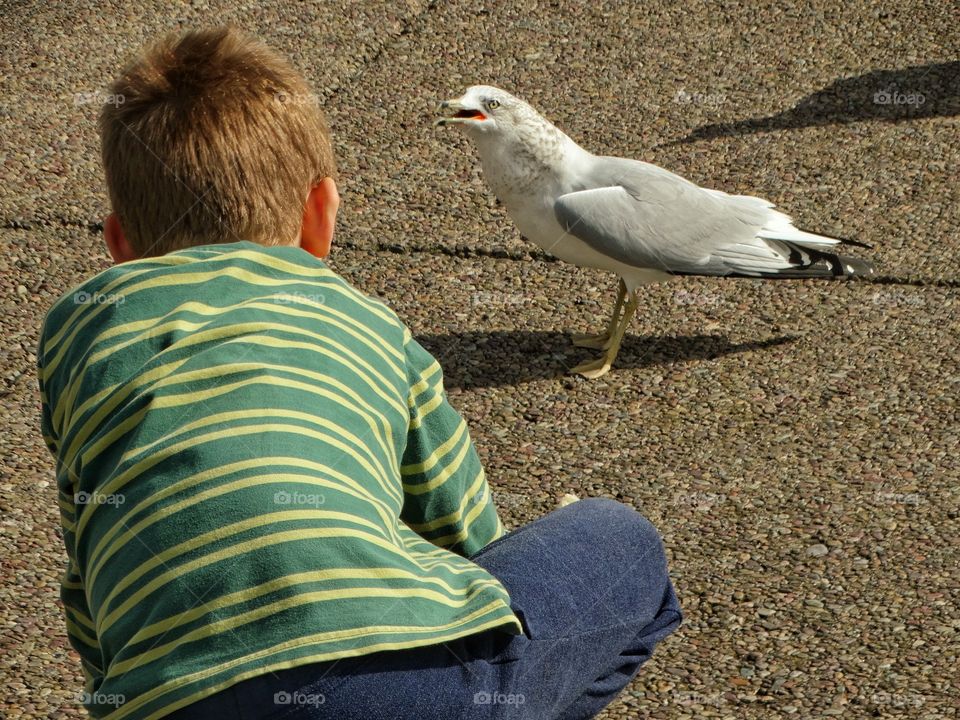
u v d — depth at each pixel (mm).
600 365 5398
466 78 8047
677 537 4312
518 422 5066
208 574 1638
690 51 8344
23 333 5613
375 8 8930
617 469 4742
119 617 1671
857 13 8742
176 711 1595
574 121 7543
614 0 9023
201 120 2043
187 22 8750
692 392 5238
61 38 8484
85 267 6164
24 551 4238
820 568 4117
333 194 2207
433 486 2092
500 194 5652
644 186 5512
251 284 1925
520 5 8984
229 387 1774
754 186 6836
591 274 6172
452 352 5535
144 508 1688
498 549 1966
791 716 3451
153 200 2064
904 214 6527
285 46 8391
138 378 1786
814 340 5582
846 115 7531
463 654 1735
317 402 1803
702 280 6117
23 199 6699
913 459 4723
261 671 1592
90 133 7410
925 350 5457
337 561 1662
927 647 3715
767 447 4848
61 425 1902
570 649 1868
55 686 3621
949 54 8195
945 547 4203
